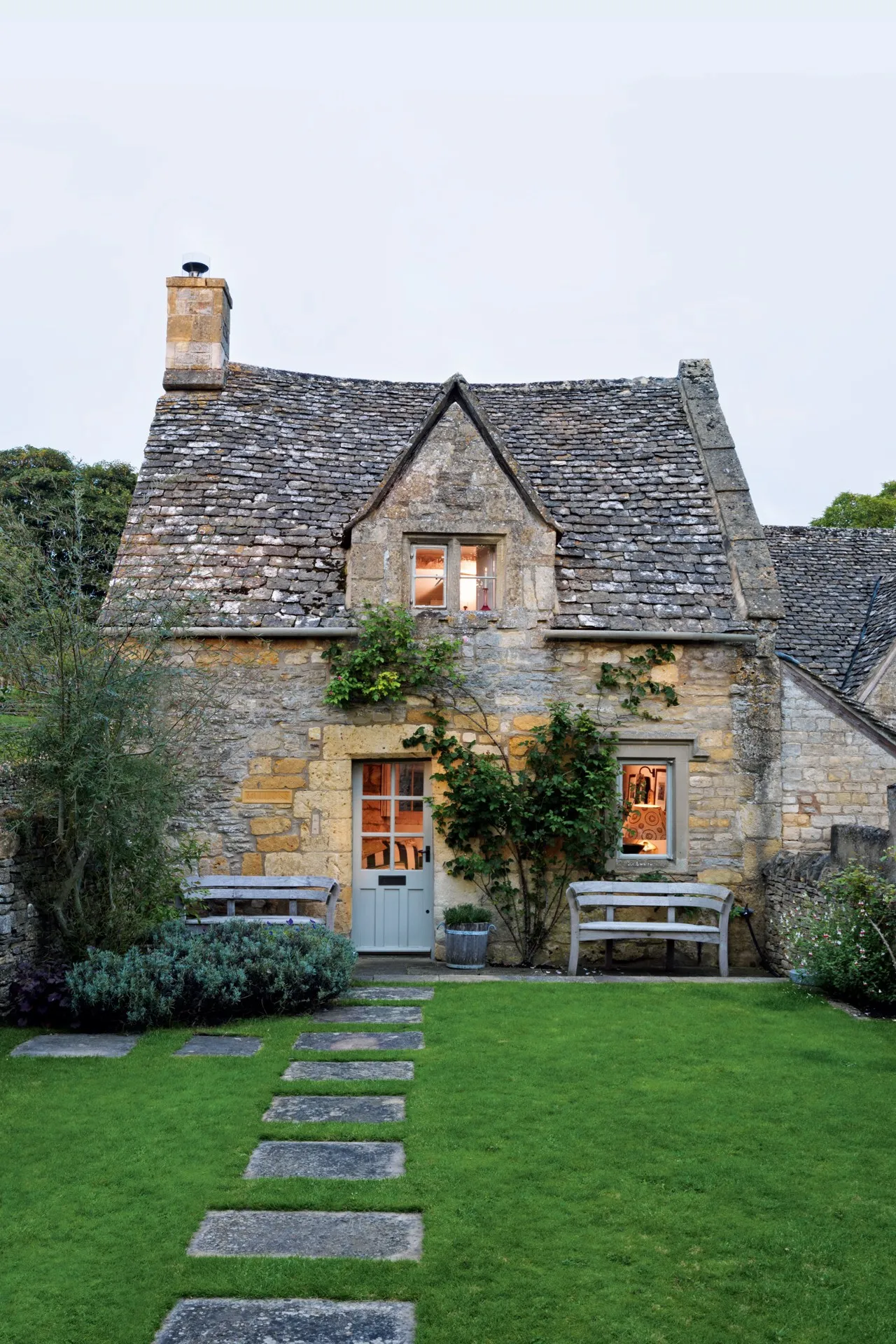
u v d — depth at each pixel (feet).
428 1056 23.85
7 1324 13.00
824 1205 16.34
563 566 40.14
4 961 26.40
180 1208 16.07
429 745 37.47
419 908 38.60
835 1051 24.27
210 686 35.04
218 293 48.06
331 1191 16.70
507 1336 12.84
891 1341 12.85
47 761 26.99
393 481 38.45
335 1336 12.83
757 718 38.55
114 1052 24.23
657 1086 21.85
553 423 48.57
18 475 84.33
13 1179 17.13
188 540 40.04
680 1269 14.42
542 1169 17.60
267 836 37.27
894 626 45.85
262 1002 27.73
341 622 37.47
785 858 36.78
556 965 37.22
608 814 37.68
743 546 40.75
